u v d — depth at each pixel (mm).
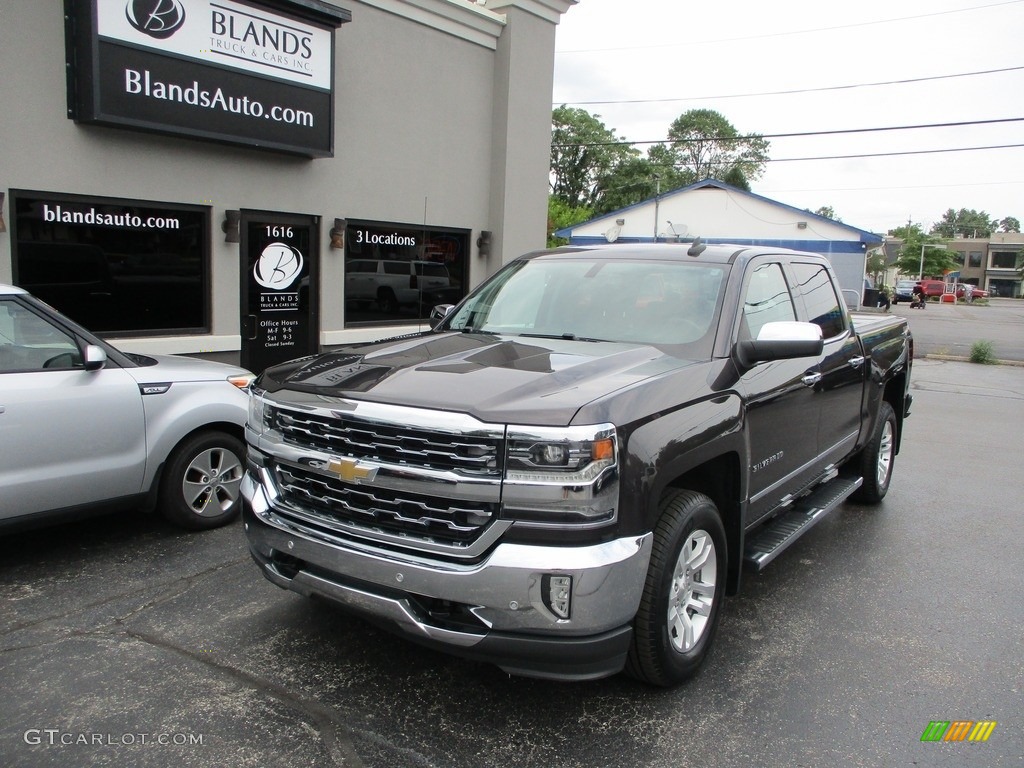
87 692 3410
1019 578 5039
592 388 3137
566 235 42156
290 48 8586
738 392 3809
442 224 11016
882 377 6148
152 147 7855
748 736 3219
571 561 2875
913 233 97000
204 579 4633
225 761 2963
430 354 3775
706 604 3656
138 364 5203
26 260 7215
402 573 3035
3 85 6855
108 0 7137
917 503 6738
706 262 4453
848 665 3844
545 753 3072
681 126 77688
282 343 9266
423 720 3271
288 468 3516
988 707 3486
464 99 11055
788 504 4723
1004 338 28266
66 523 5273
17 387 4461
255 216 8852
